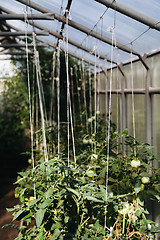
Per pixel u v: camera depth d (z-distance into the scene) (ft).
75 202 4.44
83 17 7.84
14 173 14.48
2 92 18.63
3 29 14.98
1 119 18.48
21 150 18.69
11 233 7.70
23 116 18.12
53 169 4.22
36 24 11.48
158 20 5.70
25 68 17.92
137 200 5.12
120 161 5.76
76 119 15.12
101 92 16.96
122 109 11.30
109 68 14.07
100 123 11.06
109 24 7.27
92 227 4.39
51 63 17.78
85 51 12.12
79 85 18.28
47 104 17.95
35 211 4.25
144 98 8.45
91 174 4.62
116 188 5.79
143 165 5.65
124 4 5.71
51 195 4.24
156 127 7.58
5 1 9.27
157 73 7.39
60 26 10.24
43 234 4.48
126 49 8.20
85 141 7.39
